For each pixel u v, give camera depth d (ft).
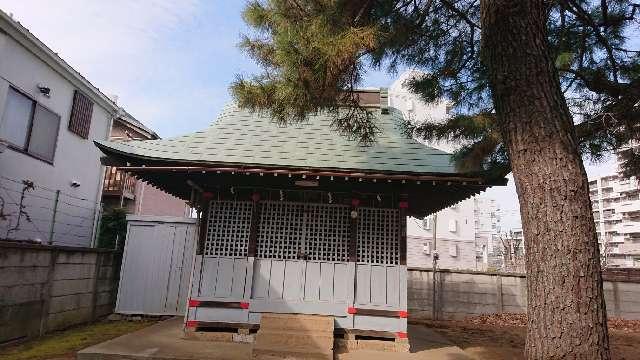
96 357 17.26
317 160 22.11
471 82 19.75
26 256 20.31
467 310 37.65
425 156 22.95
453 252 92.99
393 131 25.67
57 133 32.48
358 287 21.31
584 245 9.14
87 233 36.76
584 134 17.81
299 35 13.88
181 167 20.22
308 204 22.35
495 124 17.24
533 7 10.62
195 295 21.16
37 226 30.55
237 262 21.62
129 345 18.83
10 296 19.33
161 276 27.71
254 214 22.02
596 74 17.54
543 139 9.84
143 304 27.30
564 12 18.39
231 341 20.59
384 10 16.83
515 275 38.22
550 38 18.61
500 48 10.75
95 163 37.93
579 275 8.98
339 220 22.27
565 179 9.50
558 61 16.98
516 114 10.30
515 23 10.56
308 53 13.60
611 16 18.47
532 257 9.61
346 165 21.70
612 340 29.63
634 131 17.16
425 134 19.24
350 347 20.49
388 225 22.07
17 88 27.96
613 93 17.19
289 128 25.44
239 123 25.58
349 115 18.57
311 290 21.31
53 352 18.53
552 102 10.08
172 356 17.35
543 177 9.64
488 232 159.02
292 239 22.02
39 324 21.47
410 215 31.53
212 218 22.21
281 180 21.54
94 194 37.96
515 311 37.65
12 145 27.89
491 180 19.61
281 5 14.99
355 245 21.67
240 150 22.59
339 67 14.05
